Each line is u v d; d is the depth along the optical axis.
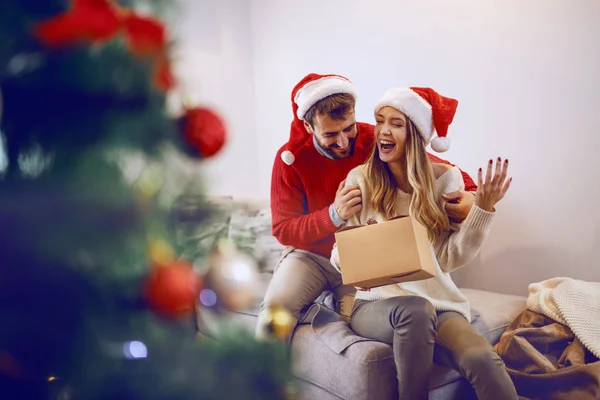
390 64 2.26
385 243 1.27
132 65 0.54
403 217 1.27
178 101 0.62
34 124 0.55
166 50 0.60
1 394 0.57
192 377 0.55
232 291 0.65
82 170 0.52
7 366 0.57
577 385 1.38
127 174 0.56
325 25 2.50
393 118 1.50
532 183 1.91
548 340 1.51
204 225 0.65
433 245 1.49
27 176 0.55
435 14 2.10
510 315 1.70
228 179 2.79
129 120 0.54
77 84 0.53
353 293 1.68
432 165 1.55
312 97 1.60
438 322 1.40
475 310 1.67
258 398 0.58
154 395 0.54
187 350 0.57
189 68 2.60
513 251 1.98
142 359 0.55
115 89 0.54
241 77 2.85
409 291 1.47
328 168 1.71
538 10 1.83
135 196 0.55
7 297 0.54
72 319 0.54
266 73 2.81
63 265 0.53
